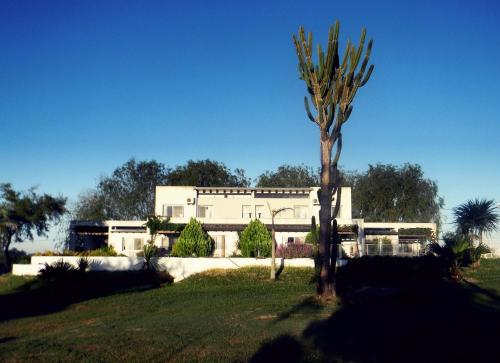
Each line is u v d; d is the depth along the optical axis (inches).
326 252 1021.8
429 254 1389.0
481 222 1929.1
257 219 1642.5
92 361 571.5
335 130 1001.5
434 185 2792.8
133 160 3031.5
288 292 1184.2
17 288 1403.8
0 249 2014.0
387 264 1363.2
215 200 1963.6
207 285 1358.3
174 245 1684.3
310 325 762.8
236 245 1749.5
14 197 1918.1
